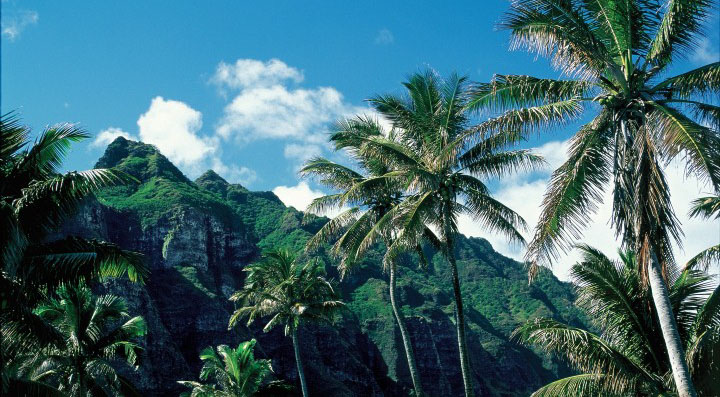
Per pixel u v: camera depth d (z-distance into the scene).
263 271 48.22
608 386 18.69
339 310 48.19
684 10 14.84
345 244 32.69
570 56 15.19
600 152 15.96
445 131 23.83
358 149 30.59
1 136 15.72
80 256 16.25
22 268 15.91
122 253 17.00
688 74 14.70
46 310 32.25
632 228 14.58
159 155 183.12
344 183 34.88
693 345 18.72
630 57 15.47
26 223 16.00
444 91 24.14
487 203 24.33
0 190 15.91
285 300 46.72
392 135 30.20
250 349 53.16
